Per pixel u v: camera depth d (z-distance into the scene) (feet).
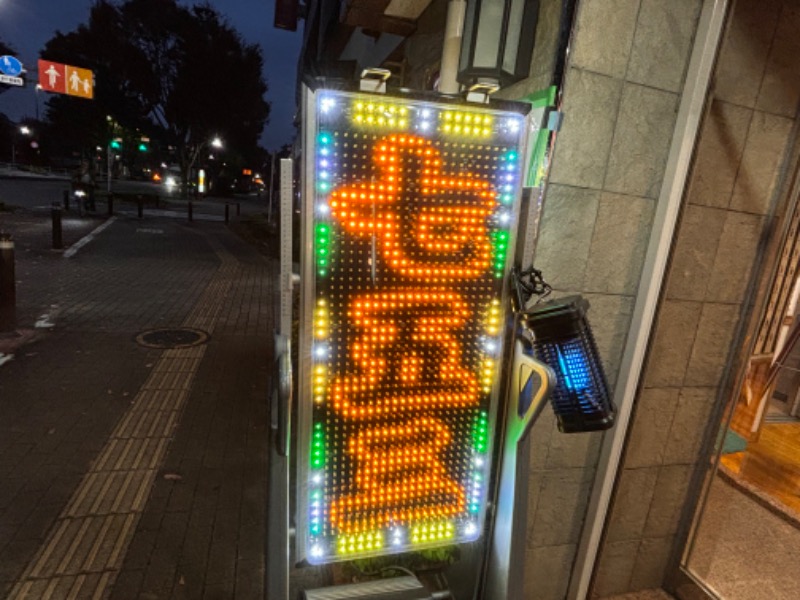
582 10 6.63
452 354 5.55
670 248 7.61
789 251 14.55
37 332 20.95
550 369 4.98
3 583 8.59
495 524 5.90
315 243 4.88
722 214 8.05
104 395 15.84
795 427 17.40
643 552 9.33
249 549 9.89
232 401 16.24
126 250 42.73
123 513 10.57
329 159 4.75
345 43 27.09
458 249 5.33
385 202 5.00
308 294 4.91
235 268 39.75
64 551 9.39
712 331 8.54
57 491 11.07
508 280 5.53
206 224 73.31
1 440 12.86
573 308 5.30
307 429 5.15
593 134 7.11
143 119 126.41
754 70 7.62
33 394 15.47
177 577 9.05
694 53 7.11
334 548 5.51
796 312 15.57
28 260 34.58
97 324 22.74
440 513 5.83
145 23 107.04
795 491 13.41
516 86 7.93
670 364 8.45
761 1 7.41
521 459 5.53
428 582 6.89
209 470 12.37
